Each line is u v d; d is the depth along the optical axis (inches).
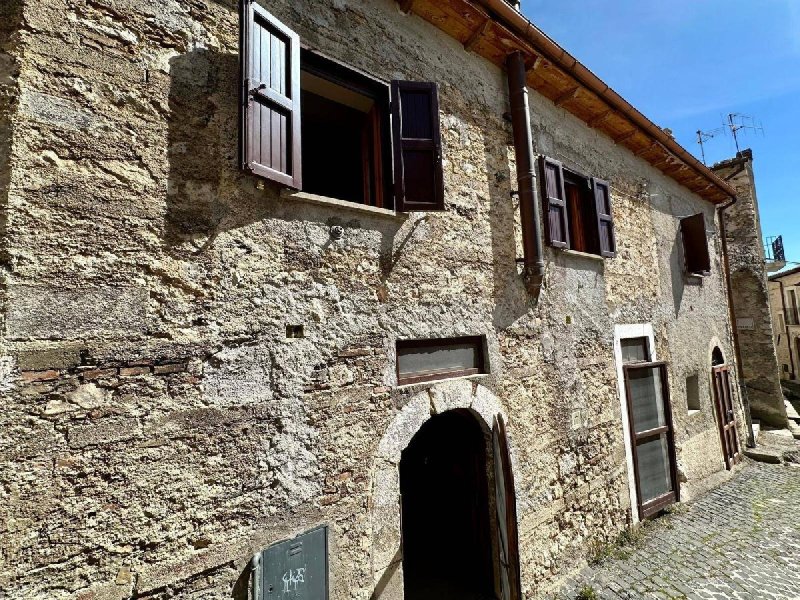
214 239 113.9
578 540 199.5
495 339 181.3
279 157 124.1
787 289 900.6
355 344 137.6
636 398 259.6
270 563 112.0
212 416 108.5
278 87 125.0
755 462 372.2
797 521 249.8
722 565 199.6
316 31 143.6
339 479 128.6
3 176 89.7
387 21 165.6
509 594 166.6
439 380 159.6
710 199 409.4
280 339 122.0
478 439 182.2
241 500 110.4
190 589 101.5
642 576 189.8
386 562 135.5
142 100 107.6
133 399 98.7
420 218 161.6
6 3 95.5
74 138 97.7
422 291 158.9
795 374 875.4
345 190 259.1
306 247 130.6
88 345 94.5
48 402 89.0
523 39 199.9
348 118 211.8
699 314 348.8
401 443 144.2
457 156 180.5
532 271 193.6
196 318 109.0
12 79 92.7
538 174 216.1
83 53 101.1
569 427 207.9
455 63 188.1
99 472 93.1
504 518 169.5
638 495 241.6
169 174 109.2
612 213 269.0
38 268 90.7
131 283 101.1
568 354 215.3
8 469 84.0
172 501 101.0
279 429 118.8
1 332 85.7
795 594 176.7
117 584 92.8
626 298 266.2
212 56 120.1
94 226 98.0
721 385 354.9
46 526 86.5
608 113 254.2
